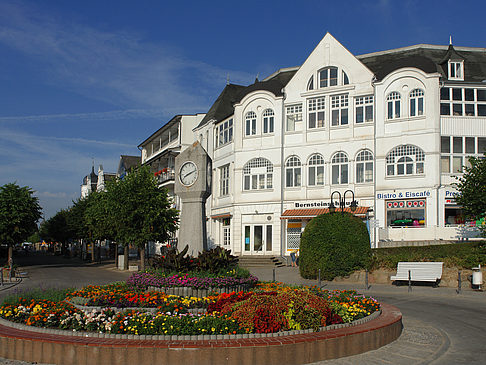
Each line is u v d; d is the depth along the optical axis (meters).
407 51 37.97
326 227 24.97
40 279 27.81
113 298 11.09
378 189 32.94
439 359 9.29
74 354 8.26
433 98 32.06
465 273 21.55
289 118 37.06
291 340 8.52
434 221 31.30
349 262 24.14
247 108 38.22
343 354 9.11
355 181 34.06
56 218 71.75
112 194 34.16
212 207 42.00
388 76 33.28
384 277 23.39
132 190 33.81
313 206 35.09
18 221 38.72
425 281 22.39
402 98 32.97
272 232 36.25
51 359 8.40
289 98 36.97
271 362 8.25
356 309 11.02
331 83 35.84
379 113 33.44
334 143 35.00
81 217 55.75
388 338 10.37
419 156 32.22
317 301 9.75
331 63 35.72
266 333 8.87
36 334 9.04
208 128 44.22
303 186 35.59
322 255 24.75
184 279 13.04
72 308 10.33
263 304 9.32
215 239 40.91
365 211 32.62
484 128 32.81
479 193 22.91
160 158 54.25
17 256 74.44
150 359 8.02
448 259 22.20
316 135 35.69
